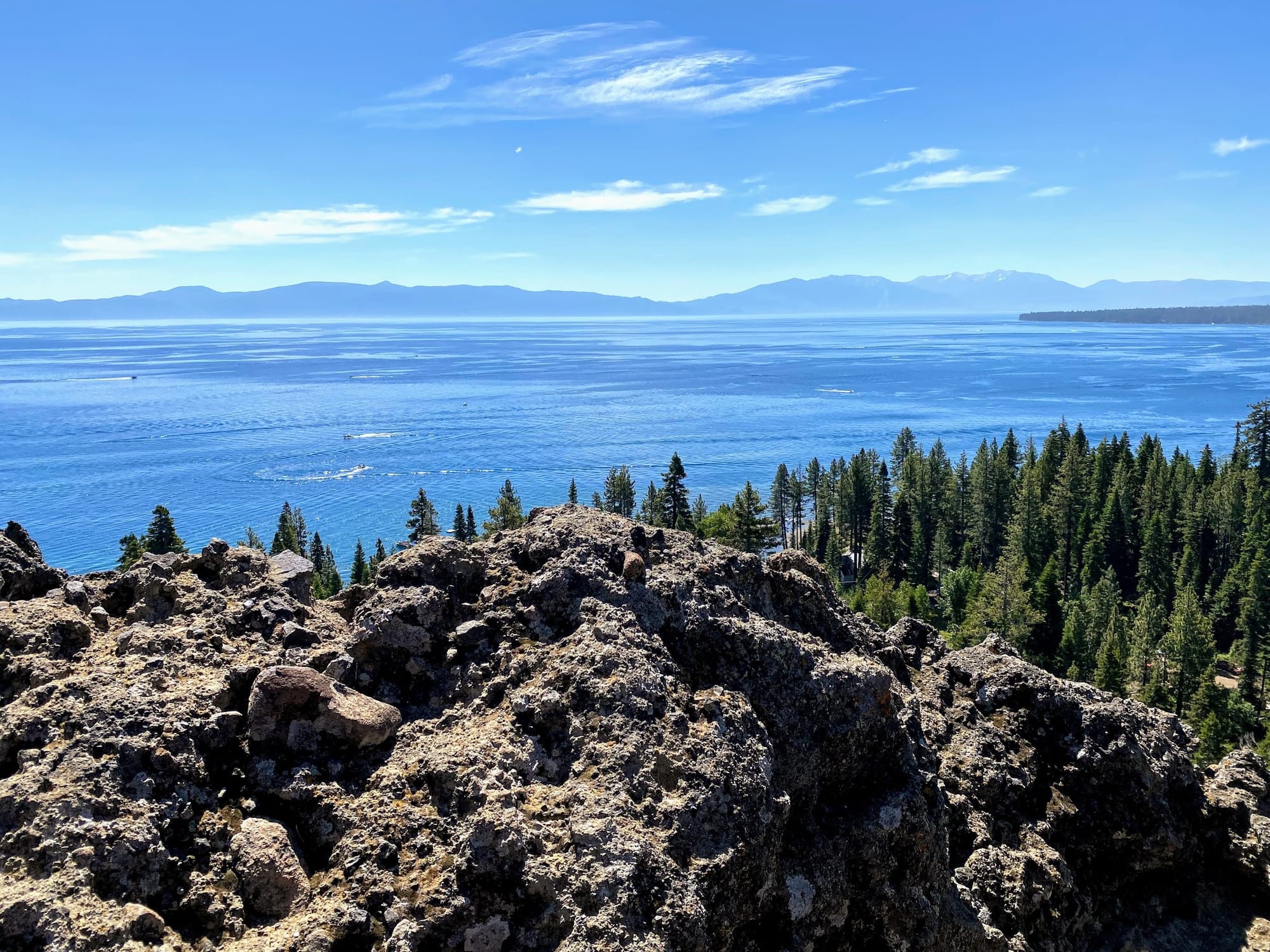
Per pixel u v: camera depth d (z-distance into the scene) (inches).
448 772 416.8
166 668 455.8
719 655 514.6
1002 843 607.5
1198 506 3833.7
